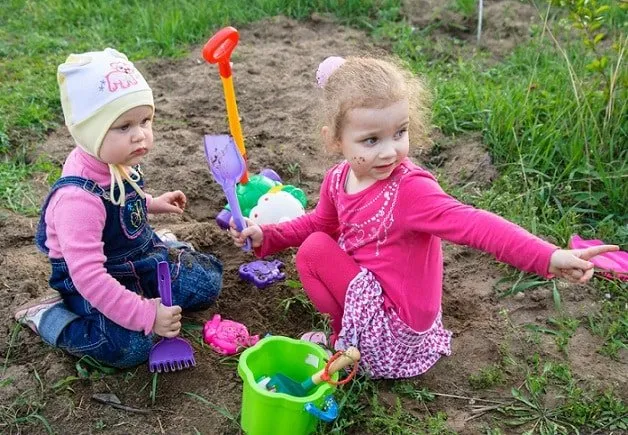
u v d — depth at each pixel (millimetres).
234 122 3051
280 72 4852
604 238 3299
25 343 2689
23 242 3270
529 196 3498
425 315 2434
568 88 4059
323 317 2850
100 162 2447
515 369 2650
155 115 4367
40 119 4234
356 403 2475
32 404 2457
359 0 5621
